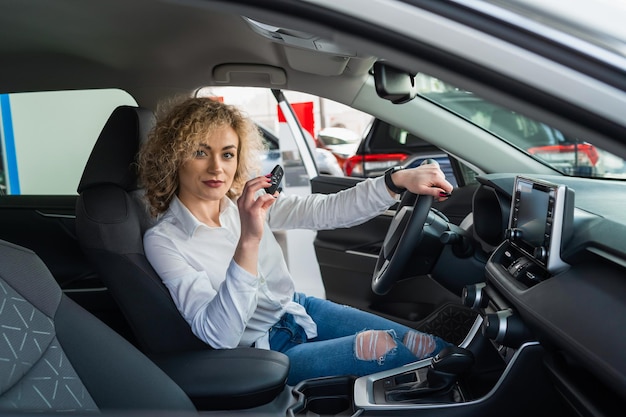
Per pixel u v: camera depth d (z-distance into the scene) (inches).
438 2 27.8
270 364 61.8
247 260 64.8
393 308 105.0
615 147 27.5
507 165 88.6
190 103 72.9
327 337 80.7
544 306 48.6
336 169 127.2
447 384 61.7
